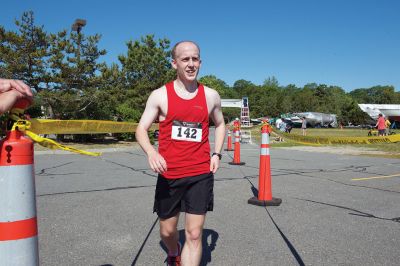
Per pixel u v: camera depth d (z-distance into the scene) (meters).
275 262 3.43
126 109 22.75
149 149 2.68
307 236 4.17
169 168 2.76
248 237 4.12
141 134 2.74
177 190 2.78
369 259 3.50
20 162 1.42
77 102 19.48
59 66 18.44
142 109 32.69
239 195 6.40
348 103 94.19
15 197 1.41
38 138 1.54
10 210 1.40
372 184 7.60
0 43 17.78
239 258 3.52
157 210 2.86
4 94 1.42
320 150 17.33
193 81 2.80
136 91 31.86
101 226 4.49
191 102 2.79
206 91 2.89
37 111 19.52
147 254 3.61
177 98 2.77
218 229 4.42
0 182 1.40
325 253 3.65
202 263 3.39
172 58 2.86
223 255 3.59
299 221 4.77
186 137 2.76
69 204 5.62
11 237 1.41
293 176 8.69
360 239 4.07
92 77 19.52
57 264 3.35
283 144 22.02
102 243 3.90
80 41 19.25
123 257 3.53
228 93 131.50
